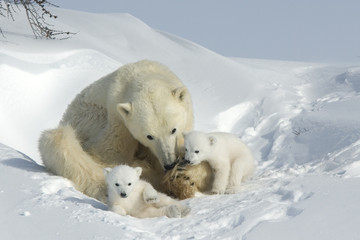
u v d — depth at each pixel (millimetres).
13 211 7582
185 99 10734
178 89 10586
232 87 23984
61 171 9828
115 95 11047
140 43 29266
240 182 10039
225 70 26562
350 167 11336
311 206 7902
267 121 19906
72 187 9445
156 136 10297
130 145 11164
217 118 20844
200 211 8406
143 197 8086
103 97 11625
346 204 7895
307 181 9688
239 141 10539
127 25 31375
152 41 30047
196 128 19594
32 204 7871
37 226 7035
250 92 23188
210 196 9570
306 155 15242
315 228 7078
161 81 10914
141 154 11586
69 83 19594
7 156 10578
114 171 7941
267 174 11430
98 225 7109
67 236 6727
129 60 24938
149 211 8125
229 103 22141
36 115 17797
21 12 26391
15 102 17672
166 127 10273
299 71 29797
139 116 10312
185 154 9695
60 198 8297
